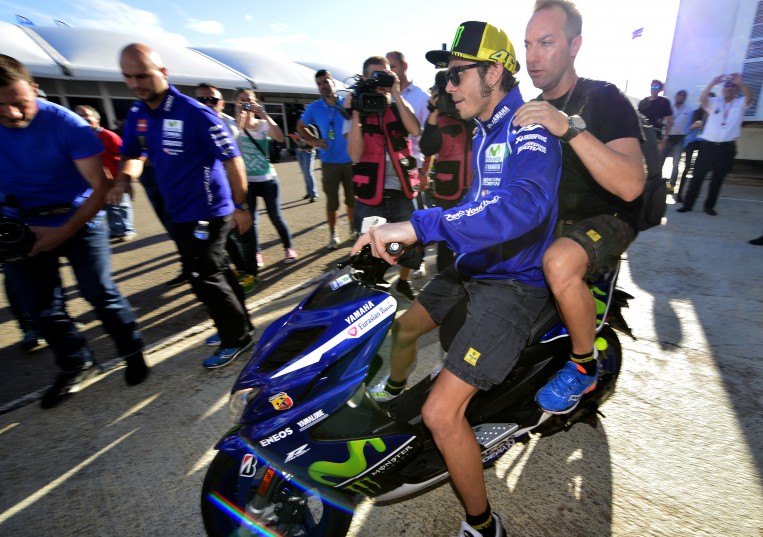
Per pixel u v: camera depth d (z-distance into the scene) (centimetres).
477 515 160
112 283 271
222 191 278
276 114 1986
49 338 262
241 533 163
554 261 153
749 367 275
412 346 196
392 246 138
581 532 176
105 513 193
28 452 230
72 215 244
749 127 955
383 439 158
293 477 154
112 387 284
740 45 908
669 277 418
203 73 1677
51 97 1417
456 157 324
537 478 203
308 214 762
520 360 173
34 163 232
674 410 242
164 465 219
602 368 209
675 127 793
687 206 665
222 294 289
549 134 139
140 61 237
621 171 142
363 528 184
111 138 462
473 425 176
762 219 616
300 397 146
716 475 200
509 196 132
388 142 345
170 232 458
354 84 348
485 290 160
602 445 221
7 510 196
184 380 289
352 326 147
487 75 148
